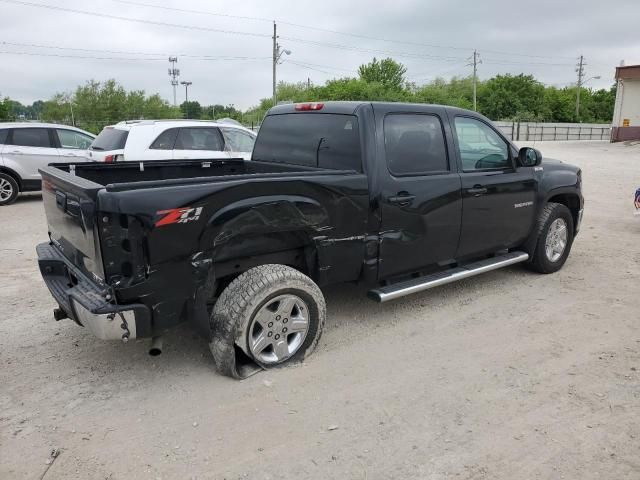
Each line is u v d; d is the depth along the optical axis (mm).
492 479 2693
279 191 3572
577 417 3232
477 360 3979
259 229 3516
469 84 83500
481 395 3480
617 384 3619
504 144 5262
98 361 3928
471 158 4918
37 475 2717
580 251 7168
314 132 4602
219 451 2912
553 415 3252
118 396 3453
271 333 3688
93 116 59250
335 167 4367
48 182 3977
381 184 4156
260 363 3684
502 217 5223
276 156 5055
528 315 4855
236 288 3510
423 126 4527
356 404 3369
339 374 3744
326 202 3848
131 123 9102
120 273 3096
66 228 3631
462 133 4852
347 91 62188
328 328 4539
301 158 4742
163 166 4988
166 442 2988
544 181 5660
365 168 4105
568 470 2760
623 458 2855
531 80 78750
